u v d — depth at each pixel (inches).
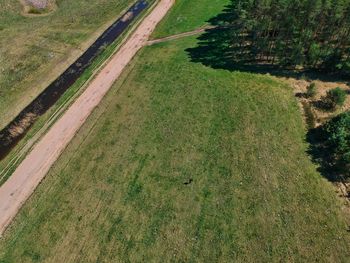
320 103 2202.3
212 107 2283.5
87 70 2795.3
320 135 1985.7
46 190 1871.3
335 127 1930.4
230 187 1785.2
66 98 2509.8
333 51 2411.4
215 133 2090.3
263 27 2576.3
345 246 1504.7
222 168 1883.6
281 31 2581.2
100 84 2615.7
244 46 2834.6
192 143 2039.9
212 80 2518.5
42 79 2736.2
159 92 2464.3
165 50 2950.3
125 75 2684.5
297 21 2492.6
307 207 1658.5
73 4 3855.8
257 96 2324.1
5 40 3248.0
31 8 3784.5
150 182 1849.2
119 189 1830.7
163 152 2005.4
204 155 1963.6
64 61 2928.2
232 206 1701.5
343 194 1692.9
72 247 1601.9
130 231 1640.0
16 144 2204.7
